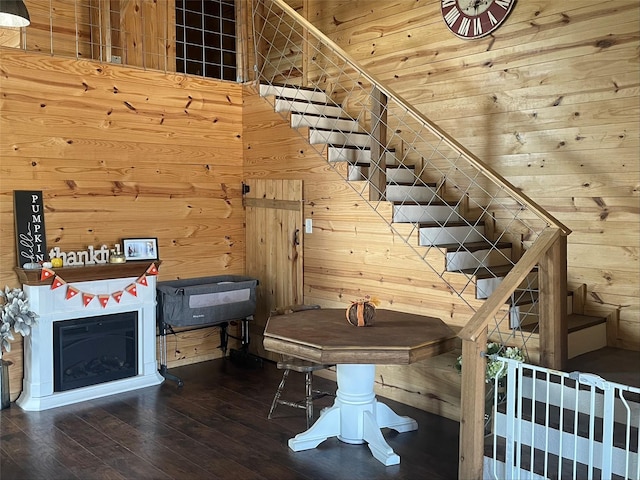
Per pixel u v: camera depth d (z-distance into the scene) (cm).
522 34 455
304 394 452
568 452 302
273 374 504
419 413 417
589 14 417
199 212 541
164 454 346
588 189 423
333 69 596
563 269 341
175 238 525
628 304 407
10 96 427
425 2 519
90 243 471
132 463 334
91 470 325
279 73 649
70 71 455
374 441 348
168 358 523
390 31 548
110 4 490
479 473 293
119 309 461
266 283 552
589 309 425
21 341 439
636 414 302
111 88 479
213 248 554
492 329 381
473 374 289
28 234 432
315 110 554
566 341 346
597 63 414
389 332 347
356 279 471
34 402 420
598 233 419
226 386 472
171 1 523
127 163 491
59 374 433
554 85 438
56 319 430
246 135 564
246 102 562
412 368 429
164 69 518
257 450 353
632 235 403
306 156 505
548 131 443
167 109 514
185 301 473
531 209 346
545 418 303
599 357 385
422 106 527
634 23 396
